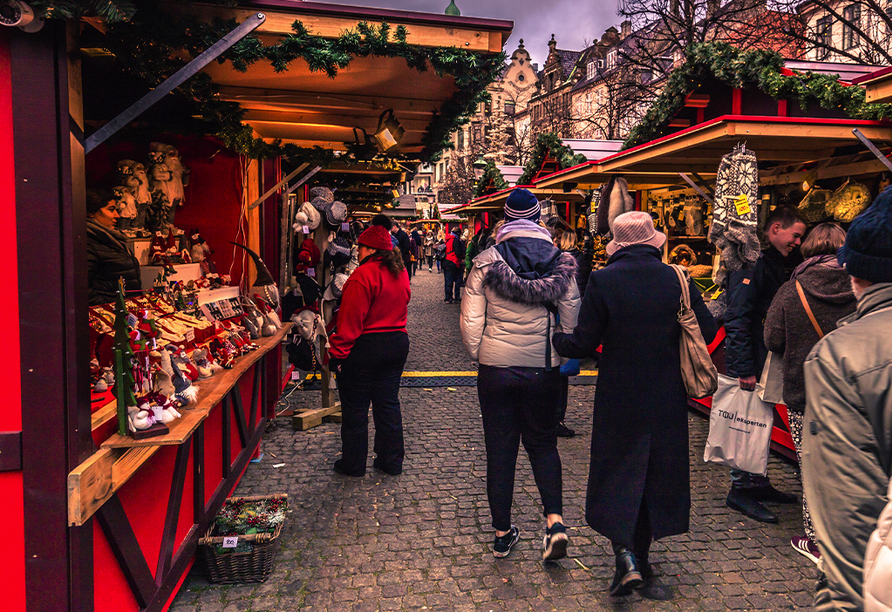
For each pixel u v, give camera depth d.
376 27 2.55
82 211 1.77
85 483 1.69
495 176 13.51
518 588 2.77
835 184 4.41
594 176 7.05
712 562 3.01
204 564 2.97
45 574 1.71
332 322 5.39
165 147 3.61
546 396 2.93
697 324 2.62
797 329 2.96
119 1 1.61
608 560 3.03
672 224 7.11
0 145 1.66
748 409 3.39
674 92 5.30
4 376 1.68
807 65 5.02
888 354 1.02
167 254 3.36
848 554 1.02
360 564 2.98
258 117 4.31
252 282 4.77
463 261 18.12
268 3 2.42
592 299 2.65
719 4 14.79
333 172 8.85
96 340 2.25
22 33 1.63
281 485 3.96
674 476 2.63
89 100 3.24
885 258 1.10
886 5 12.89
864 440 1.02
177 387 2.30
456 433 5.07
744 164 3.55
